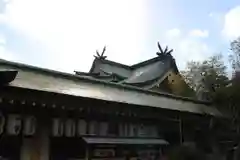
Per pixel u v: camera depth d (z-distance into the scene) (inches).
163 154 742.5
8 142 468.4
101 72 1653.5
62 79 638.5
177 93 1242.0
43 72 621.3
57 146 533.6
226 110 1012.5
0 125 457.7
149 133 717.9
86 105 553.6
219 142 932.0
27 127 492.1
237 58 1107.9
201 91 1112.2
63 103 520.1
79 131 566.6
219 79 1100.5
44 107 509.0
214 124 918.4
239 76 1037.8
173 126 789.9
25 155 484.1
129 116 653.9
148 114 684.7
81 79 692.1
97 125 600.4
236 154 954.7
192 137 847.7
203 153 863.1
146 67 1573.6
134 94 768.9
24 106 487.8
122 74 1612.9
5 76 434.3
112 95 655.1
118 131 641.6
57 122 533.3
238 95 1005.2
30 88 467.8
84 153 568.4
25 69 593.6
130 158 650.8
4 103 462.9
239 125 985.5
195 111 838.5
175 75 1299.2
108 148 605.3
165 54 1396.4
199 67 1228.5
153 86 1237.7
